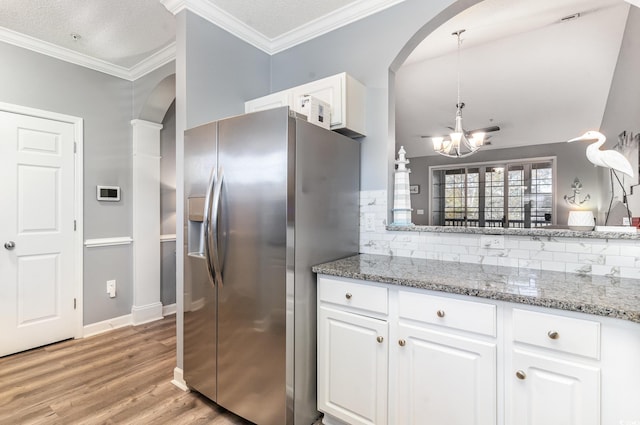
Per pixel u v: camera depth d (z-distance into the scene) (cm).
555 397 106
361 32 216
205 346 183
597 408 100
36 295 261
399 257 197
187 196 194
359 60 216
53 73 270
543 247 156
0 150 243
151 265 331
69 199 279
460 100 490
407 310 137
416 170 741
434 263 177
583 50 357
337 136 188
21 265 254
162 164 347
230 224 169
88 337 285
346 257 197
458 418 124
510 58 384
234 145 168
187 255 193
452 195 706
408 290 137
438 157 714
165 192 350
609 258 140
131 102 322
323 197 176
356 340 151
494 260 168
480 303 120
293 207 153
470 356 122
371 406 147
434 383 130
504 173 648
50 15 224
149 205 329
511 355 114
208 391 182
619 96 346
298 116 165
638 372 95
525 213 627
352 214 204
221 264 172
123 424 168
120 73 311
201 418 174
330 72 231
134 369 227
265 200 156
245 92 242
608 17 302
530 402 110
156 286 335
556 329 106
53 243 270
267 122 156
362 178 213
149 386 205
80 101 286
